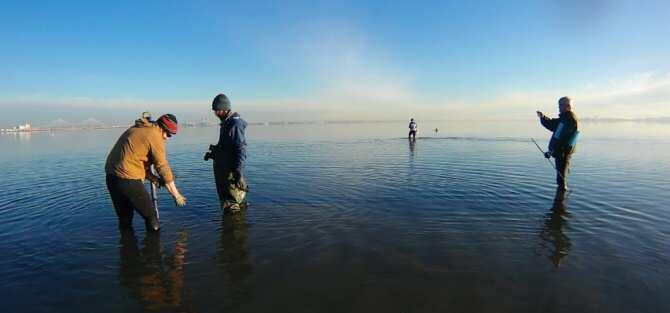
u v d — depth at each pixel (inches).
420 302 138.7
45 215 265.3
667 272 161.8
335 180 398.0
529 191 332.8
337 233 217.6
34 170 519.5
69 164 589.3
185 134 1919.3
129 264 177.0
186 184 380.8
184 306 138.6
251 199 307.3
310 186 363.6
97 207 287.0
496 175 423.8
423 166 507.5
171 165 549.3
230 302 140.7
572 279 155.7
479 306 135.5
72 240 211.0
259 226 232.4
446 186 358.6
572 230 221.1
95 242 207.2
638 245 195.3
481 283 152.9
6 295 148.0
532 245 195.9
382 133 1852.9
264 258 181.5
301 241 204.5
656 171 451.8
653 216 250.1
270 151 773.9
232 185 263.3
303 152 746.2
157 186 233.8
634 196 311.0
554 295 142.7
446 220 242.8
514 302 138.0
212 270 169.0
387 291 147.3
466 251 187.9
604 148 786.2
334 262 175.8
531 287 149.3
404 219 245.6
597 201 293.6
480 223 235.9
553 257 179.6
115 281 159.6
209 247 197.6
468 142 1002.7
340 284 153.6
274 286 152.6
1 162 636.1
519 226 229.3
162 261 180.1
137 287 154.0
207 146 973.8
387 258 179.8
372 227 228.5
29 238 215.3
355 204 287.6
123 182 212.1
